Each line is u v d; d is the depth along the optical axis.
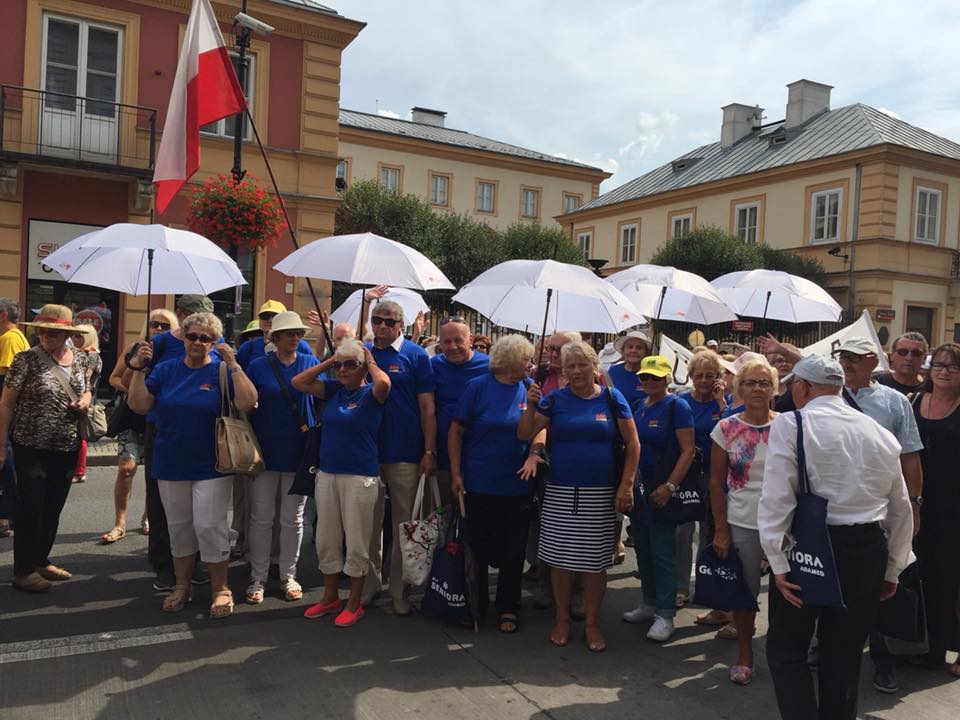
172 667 3.99
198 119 5.94
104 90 14.38
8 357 6.39
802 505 3.02
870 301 23.73
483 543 4.78
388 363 4.90
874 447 3.02
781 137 28.42
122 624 4.55
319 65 16.08
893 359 4.96
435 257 24.81
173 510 4.65
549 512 4.49
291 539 5.11
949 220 24.86
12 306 6.48
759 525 3.10
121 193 14.38
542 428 4.59
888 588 3.17
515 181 38.62
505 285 5.10
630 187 34.44
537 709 3.70
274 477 5.00
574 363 4.44
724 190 28.52
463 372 5.04
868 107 26.98
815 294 7.31
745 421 4.09
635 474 4.41
